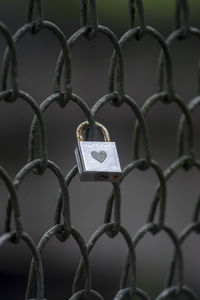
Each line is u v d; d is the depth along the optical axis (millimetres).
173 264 2152
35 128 1712
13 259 4570
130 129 5617
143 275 4629
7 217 1648
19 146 5465
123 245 4809
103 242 4789
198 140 5617
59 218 1785
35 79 5449
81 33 1795
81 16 1807
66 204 1769
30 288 1741
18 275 4484
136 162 1958
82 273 1854
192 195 5703
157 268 4715
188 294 2201
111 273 4598
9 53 1643
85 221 4965
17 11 5195
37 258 1708
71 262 4586
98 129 1862
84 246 1818
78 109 5469
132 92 5707
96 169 1729
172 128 6020
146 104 1984
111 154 1775
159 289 4492
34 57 5469
